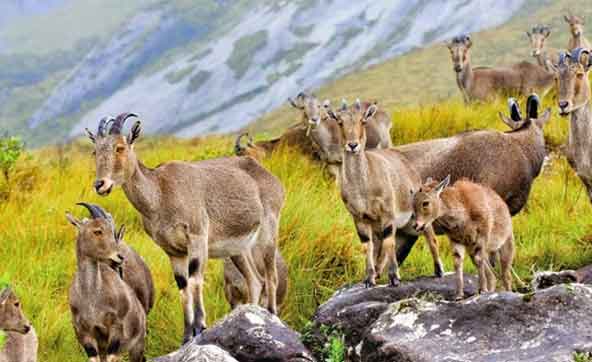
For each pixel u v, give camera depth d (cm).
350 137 1449
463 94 3594
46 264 1852
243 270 1588
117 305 1399
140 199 1419
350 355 1316
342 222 1917
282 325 1341
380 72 15712
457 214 1366
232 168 1547
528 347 1180
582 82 1755
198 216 1455
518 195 1723
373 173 1462
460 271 1377
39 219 2064
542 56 3906
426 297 1405
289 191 2044
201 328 1434
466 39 3575
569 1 17375
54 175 2438
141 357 1465
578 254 1777
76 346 1645
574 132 1781
